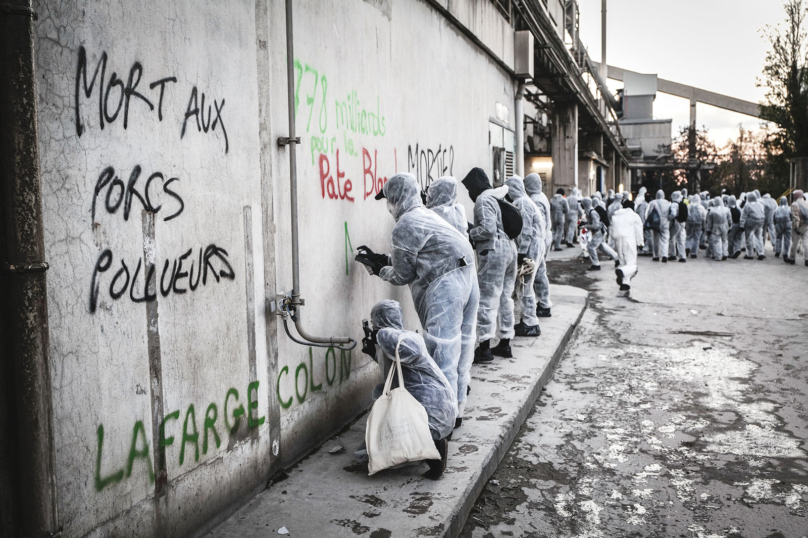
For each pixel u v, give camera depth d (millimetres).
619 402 5438
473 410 4770
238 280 3146
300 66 3746
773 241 18484
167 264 2639
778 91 25375
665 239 16578
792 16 24719
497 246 5840
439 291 4008
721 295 11117
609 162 40812
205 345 2902
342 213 4352
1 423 1956
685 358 6914
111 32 2320
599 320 9078
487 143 8672
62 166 2123
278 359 3541
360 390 4699
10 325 1947
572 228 21422
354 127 4527
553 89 17812
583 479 3947
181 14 2695
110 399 2346
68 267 2152
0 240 1938
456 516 3172
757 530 3328
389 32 5176
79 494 2213
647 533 3303
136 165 2453
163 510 2643
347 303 4453
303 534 2945
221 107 2979
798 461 4195
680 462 4199
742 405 5332
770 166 27219
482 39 7973
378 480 3541
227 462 3084
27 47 1900
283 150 3543
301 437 3832
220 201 2990
